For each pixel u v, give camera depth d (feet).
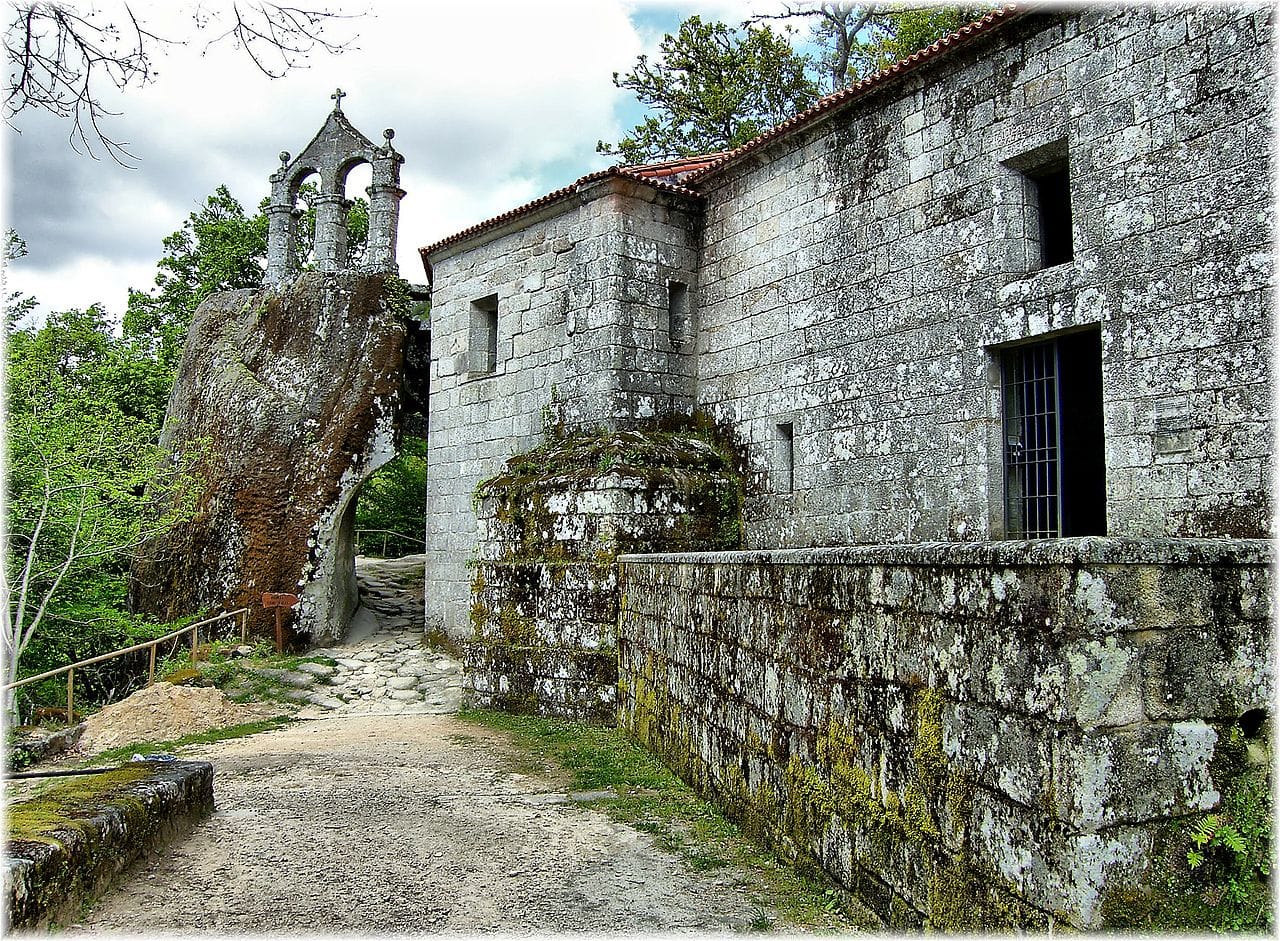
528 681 37.29
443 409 55.72
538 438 47.65
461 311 54.65
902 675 13.29
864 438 36.06
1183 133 26.35
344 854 19.54
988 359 31.81
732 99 78.48
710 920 15.34
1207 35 25.91
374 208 63.62
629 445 39.63
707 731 22.22
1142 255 27.17
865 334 36.27
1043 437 30.81
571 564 36.32
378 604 67.41
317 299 61.67
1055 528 30.19
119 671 58.34
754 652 19.12
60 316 90.99
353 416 58.03
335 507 57.11
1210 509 25.14
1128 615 10.28
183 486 59.06
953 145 33.22
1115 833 9.91
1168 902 10.00
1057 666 10.23
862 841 14.25
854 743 14.58
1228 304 25.12
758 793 18.69
